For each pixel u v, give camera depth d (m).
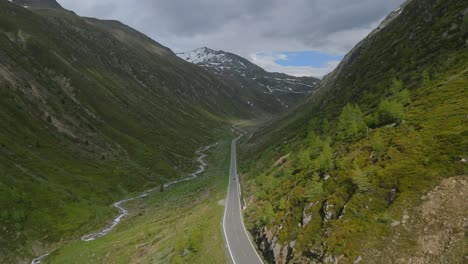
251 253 48.53
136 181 133.88
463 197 31.64
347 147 56.50
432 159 37.81
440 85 60.09
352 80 127.19
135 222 93.88
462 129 40.28
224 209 74.31
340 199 41.06
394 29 130.38
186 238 57.44
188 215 80.50
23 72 148.00
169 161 165.38
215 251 50.72
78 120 151.62
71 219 93.44
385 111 56.50
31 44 175.50
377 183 39.19
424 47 89.50
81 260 70.06
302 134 111.81
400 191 36.19
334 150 61.31
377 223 34.78
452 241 29.17
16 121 121.88
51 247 81.50
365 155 47.75
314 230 40.16
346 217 37.72
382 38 135.25
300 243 39.88
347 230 35.91
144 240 71.69
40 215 89.38
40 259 76.50
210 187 115.44
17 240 78.88
